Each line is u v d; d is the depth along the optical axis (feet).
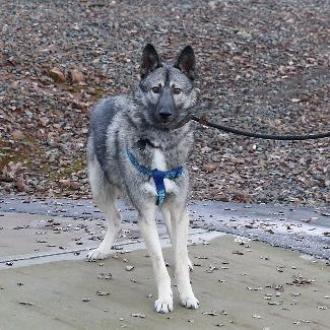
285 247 31.73
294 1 92.27
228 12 85.46
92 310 21.95
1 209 39.52
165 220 25.08
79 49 69.62
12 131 53.72
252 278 26.81
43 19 75.10
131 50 71.46
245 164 53.11
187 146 23.71
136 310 22.22
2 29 70.13
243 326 21.44
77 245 30.12
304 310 23.41
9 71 62.03
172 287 24.98
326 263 29.60
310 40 79.66
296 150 55.31
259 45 76.64
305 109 64.13
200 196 45.52
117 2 84.58
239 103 64.54
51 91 60.39
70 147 53.16
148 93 23.36
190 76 24.14
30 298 22.65
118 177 25.82
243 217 38.99
